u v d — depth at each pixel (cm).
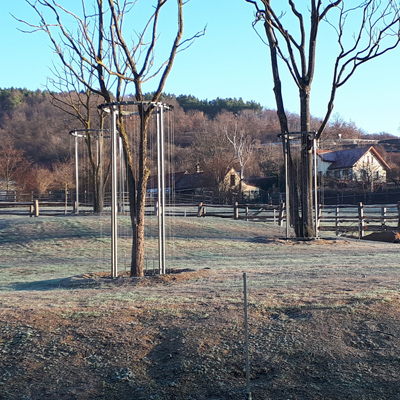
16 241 2203
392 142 9581
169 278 1084
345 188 5791
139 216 1155
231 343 664
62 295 945
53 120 11325
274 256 1700
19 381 602
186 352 646
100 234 2325
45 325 726
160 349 661
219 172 6888
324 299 797
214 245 2070
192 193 7062
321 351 635
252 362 623
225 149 7781
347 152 6844
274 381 586
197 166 7719
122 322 733
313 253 1775
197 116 11950
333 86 2052
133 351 655
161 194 1180
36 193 6322
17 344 675
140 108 1138
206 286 988
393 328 679
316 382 582
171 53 1130
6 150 7425
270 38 2234
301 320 718
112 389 586
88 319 746
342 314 727
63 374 614
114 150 1129
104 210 3594
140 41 1245
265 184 7156
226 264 1460
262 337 675
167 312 767
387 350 629
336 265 1320
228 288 944
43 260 1775
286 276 1097
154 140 5678
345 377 585
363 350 635
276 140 11494
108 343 673
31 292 1010
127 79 1110
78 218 2814
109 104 1105
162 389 582
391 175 6444
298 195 2245
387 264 1320
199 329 701
